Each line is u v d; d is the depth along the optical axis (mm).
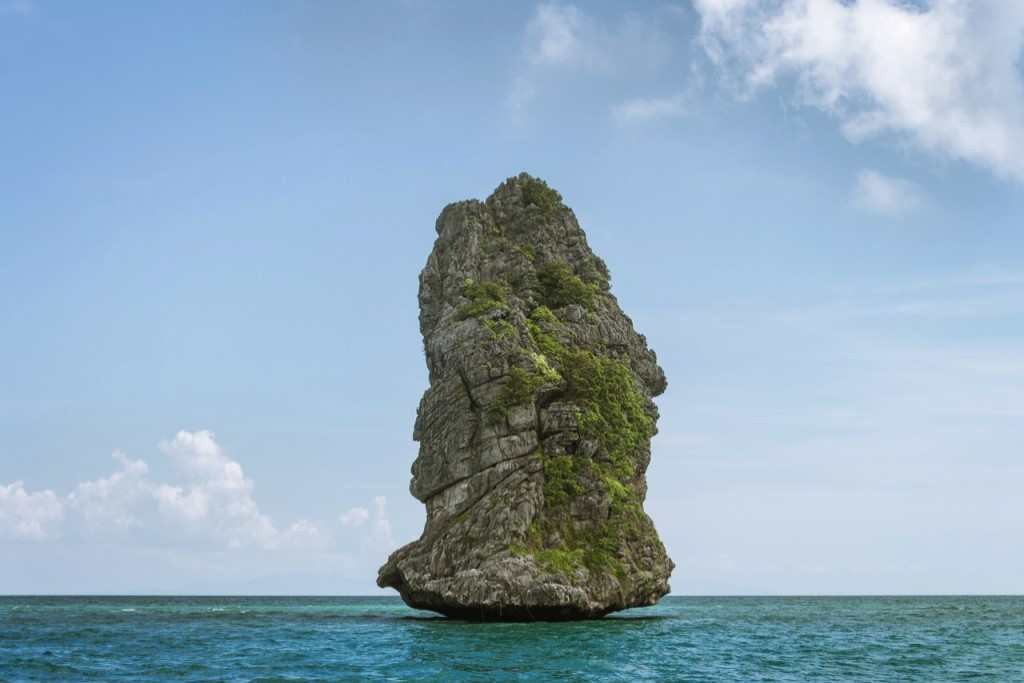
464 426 84750
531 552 80375
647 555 86125
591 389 89750
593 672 50312
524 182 108562
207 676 49125
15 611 141750
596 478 86000
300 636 74875
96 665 54375
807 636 82750
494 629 74500
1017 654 66750
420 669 50969
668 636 74000
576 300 98312
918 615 143625
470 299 93000
